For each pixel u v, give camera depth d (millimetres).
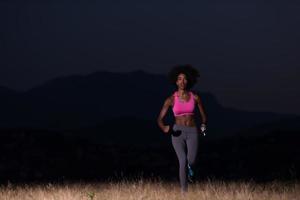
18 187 14609
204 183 14414
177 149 11211
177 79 11188
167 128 11258
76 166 21703
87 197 10891
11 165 21172
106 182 16766
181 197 10852
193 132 11141
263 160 21188
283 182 13648
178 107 11125
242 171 20094
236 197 10523
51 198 11008
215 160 21969
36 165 21469
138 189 11891
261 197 10703
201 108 11227
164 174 20422
